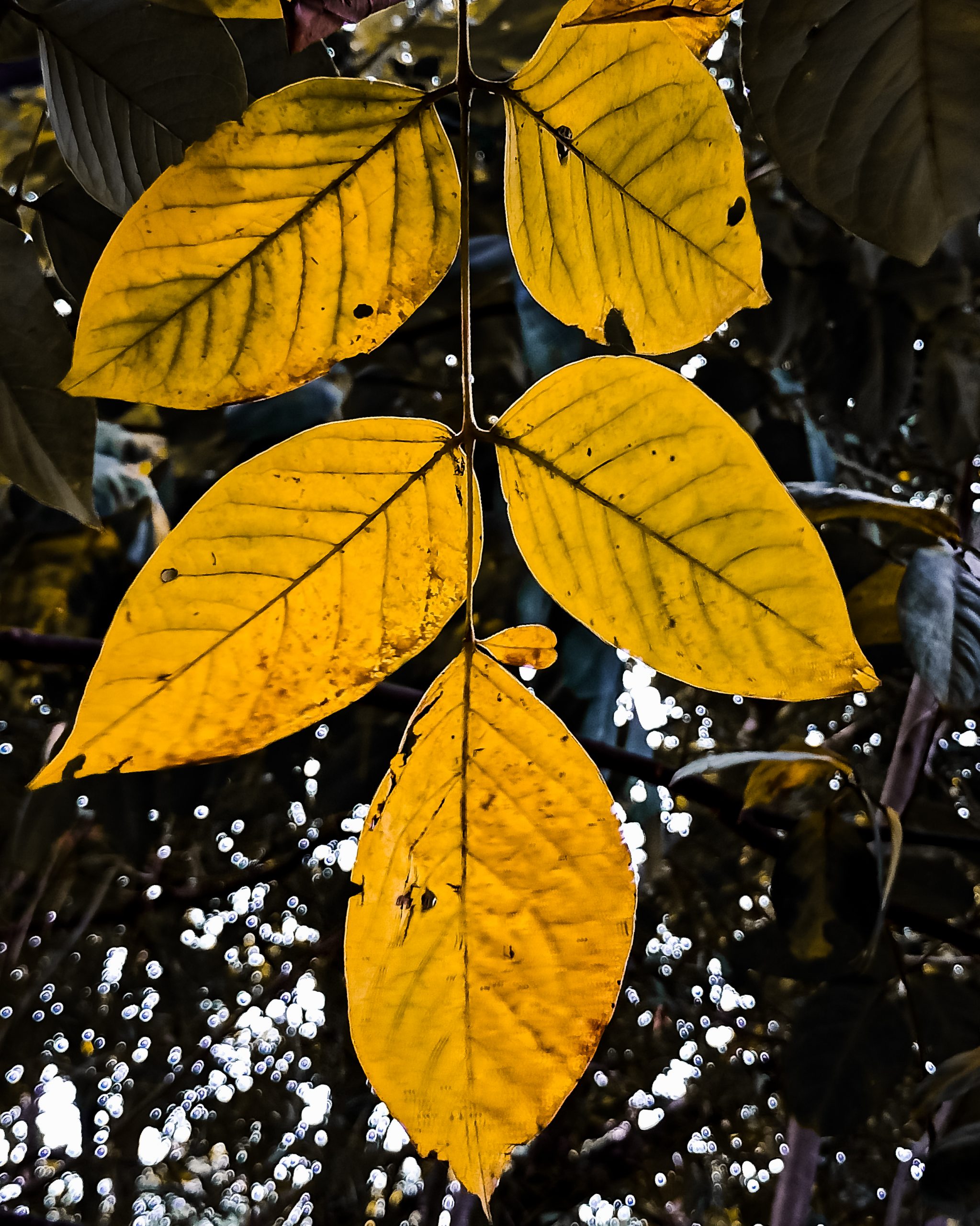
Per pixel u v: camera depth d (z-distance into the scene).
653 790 1.31
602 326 0.38
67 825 1.27
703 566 0.37
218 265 0.37
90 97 0.44
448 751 0.37
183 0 0.43
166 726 0.37
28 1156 3.33
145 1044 3.06
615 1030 2.85
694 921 2.60
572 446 0.37
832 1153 2.47
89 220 0.53
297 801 1.80
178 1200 4.20
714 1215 3.63
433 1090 0.35
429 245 0.37
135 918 2.51
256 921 2.74
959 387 1.27
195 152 0.36
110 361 0.37
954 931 1.01
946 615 0.73
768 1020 2.79
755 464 0.37
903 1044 1.08
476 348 1.34
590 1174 2.91
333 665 0.37
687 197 0.37
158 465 1.24
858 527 1.11
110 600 1.19
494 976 0.36
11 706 1.74
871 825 0.82
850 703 1.88
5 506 1.22
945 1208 0.87
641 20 0.36
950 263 1.24
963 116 0.39
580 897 0.36
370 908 0.36
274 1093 3.16
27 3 0.48
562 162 0.38
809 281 1.26
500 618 1.29
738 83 1.25
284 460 0.37
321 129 0.37
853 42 0.38
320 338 0.38
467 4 0.37
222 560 0.36
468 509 0.37
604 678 1.10
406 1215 3.30
